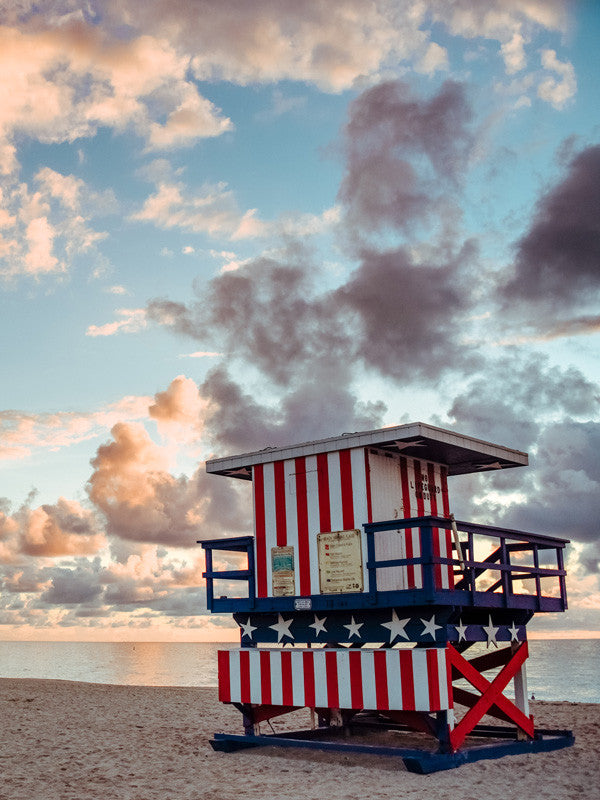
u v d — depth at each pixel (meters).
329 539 10.73
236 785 9.24
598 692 59.78
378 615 10.38
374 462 10.80
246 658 11.46
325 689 10.46
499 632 10.96
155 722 15.34
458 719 15.90
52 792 9.03
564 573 12.03
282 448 11.40
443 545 11.77
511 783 8.90
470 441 11.12
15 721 15.39
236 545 11.73
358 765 10.14
